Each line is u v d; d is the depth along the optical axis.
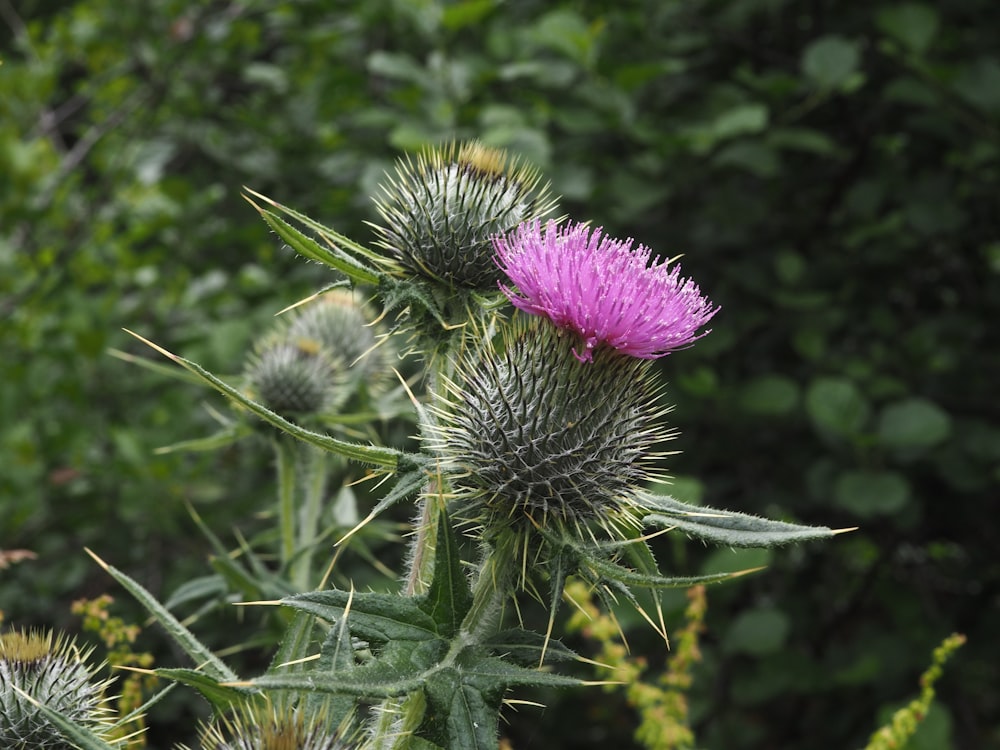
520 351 2.80
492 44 7.43
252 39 9.16
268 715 2.24
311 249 2.63
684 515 2.49
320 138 8.55
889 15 7.10
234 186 8.70
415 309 2.96
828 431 7.11
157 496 6.59
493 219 3.01
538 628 6.35
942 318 7.99
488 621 2.51
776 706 8.27
